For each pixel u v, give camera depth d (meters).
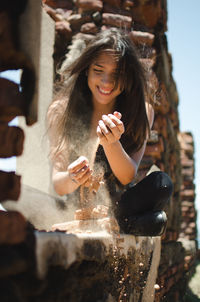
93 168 1.93
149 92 2.27
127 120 1.98
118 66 1.86
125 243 1.63
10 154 0.95
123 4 2.88
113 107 2.06
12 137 0.95
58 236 1.04
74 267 1.15
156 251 2.26
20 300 0.82
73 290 1.15
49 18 2.70
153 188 1.78
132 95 1.95
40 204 1.83
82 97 2.06
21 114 0.97
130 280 1.72
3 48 0.90
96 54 1.87
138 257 1.86
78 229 1.47
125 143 2.01
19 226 0.89
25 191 1.80
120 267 1.58
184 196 6.33
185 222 6.22
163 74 3.16
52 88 2.69
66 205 1.96
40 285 0.92
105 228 1.56
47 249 0.96
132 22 2.88
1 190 0.91
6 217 0.87
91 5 2.80
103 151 1.98
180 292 3.74
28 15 0.93
